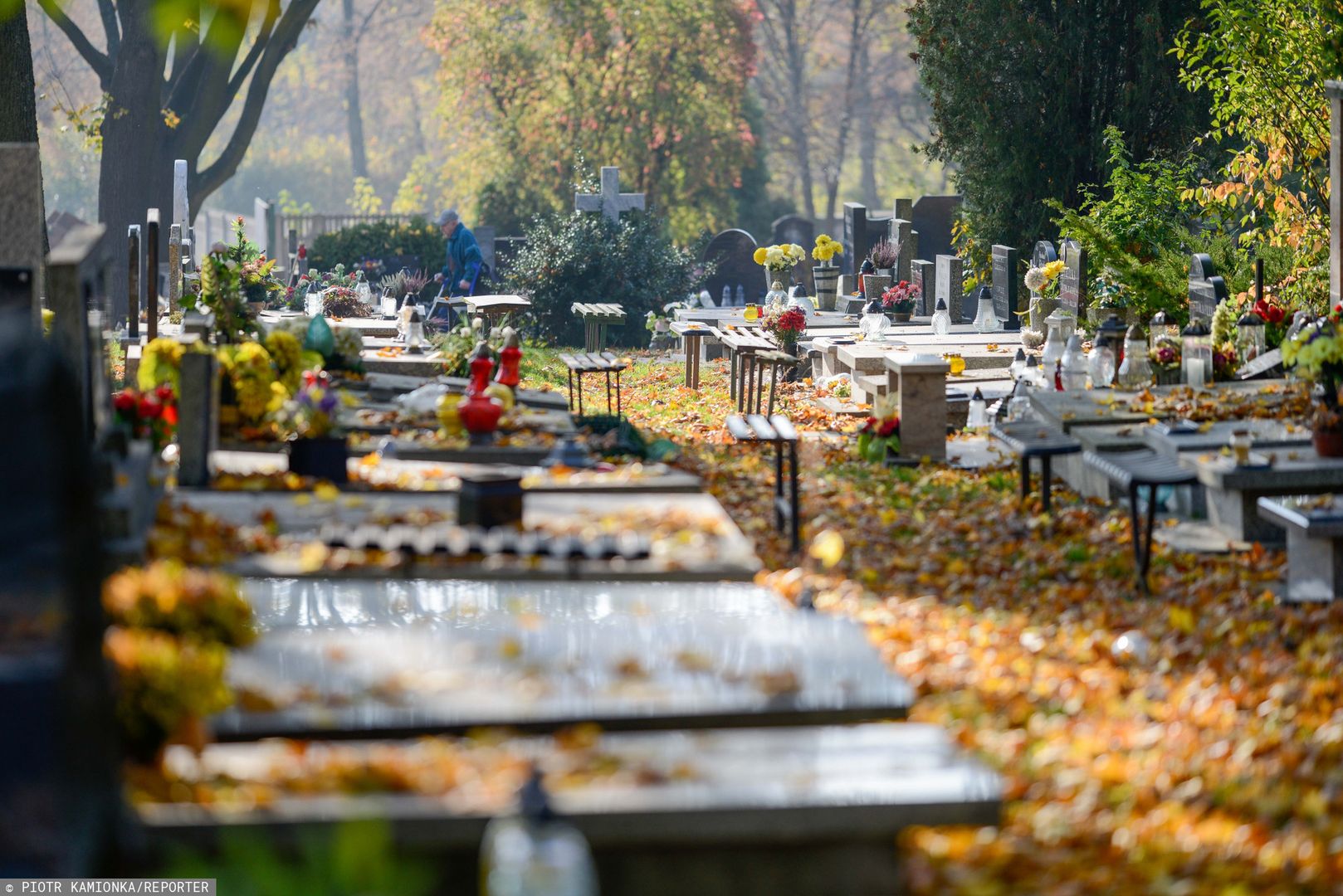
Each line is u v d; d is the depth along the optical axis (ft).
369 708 25.90
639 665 28.60
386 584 36.35
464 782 23.27
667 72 214.28
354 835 20.89
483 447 54.39
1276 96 92.32
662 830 22.43
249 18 21.81
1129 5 123.44
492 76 217.56
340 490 46.52
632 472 50.47
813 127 302.45
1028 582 45.24
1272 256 94.38
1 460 21.67
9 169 50.52
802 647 29.94
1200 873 25.75
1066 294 96.43
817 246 132.05
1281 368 69.46
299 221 193.36
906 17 302.66
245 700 25.86
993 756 29.43
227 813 21.98
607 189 159.12
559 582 36.99
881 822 22.77
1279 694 35.09
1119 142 107.76
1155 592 44.80
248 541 38.91
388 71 351.05
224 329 66.33
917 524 52.42
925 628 38.63
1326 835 27.71
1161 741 31.45
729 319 124.57
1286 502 45.32
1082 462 59.88
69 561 21.74
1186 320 91.20
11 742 21.57
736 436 47.67
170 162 169.99
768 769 24.00
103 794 21.75
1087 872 25.35
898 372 67.21
